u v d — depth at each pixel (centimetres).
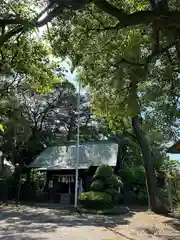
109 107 1122
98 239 1085
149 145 1906
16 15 746
